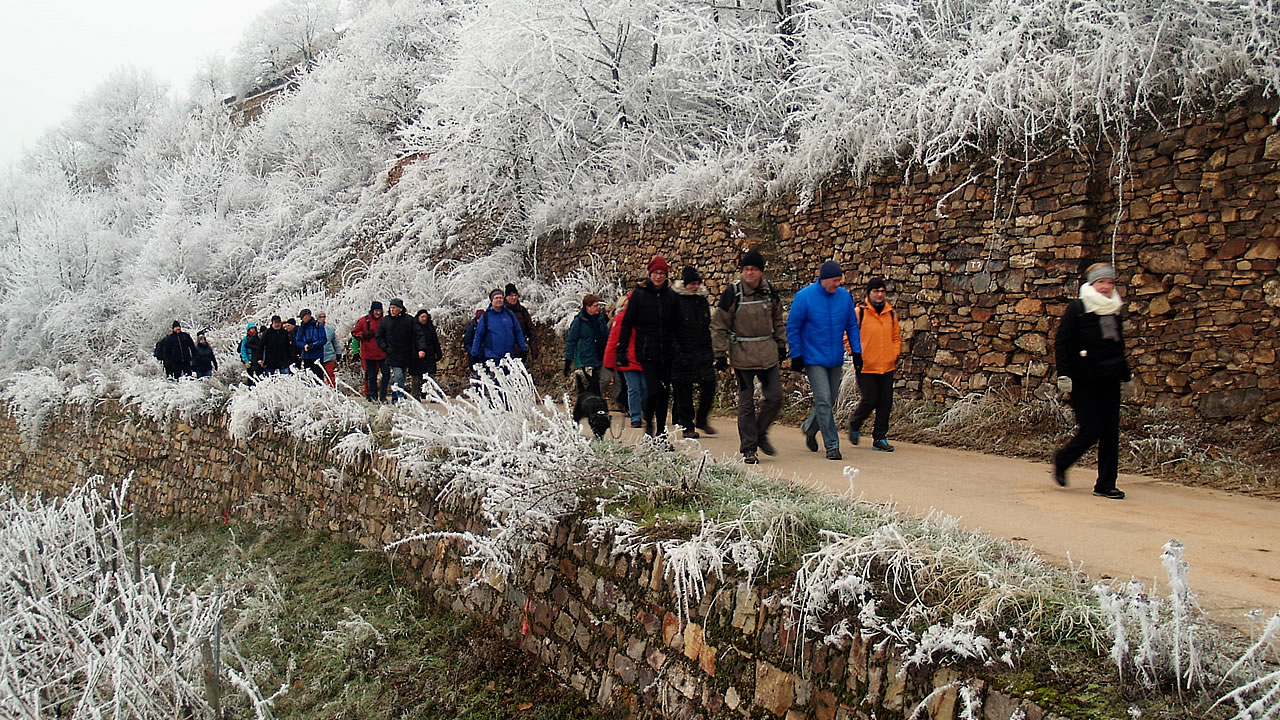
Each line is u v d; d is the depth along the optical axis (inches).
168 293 967.6
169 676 200.1
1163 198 281.9
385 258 828.6
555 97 637.9
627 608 170.7
